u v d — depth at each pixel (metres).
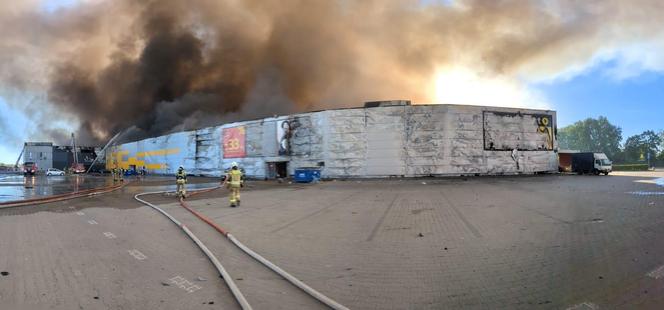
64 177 50.84
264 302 4.75
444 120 37.38
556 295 4.75
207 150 51.19
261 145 43.25
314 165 39.16
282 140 41.25
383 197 18.36
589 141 129.25
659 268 5.60
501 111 39.38
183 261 6.74
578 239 7.81
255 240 8.47
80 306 4.52
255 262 6.71
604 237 7.89
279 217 12.05
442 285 5.31
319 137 39.00
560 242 7.60
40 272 5.86
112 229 9.81
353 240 8.45
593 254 6.58
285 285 5.46
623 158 124.56
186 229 9.76
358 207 14.51
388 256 6.98
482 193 19.41
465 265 6.24
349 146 37.94
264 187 27.39
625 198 15.45
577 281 5.23
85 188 25.77
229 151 47.31
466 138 37.75
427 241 8.17
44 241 8.16
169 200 17.73
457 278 5.59
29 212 13.21
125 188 26.84
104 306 4.54
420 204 15.05
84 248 7.54
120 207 14.93
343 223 10.79
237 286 5.34
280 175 41.97
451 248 7.46
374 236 8.86
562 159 48.91
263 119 43.25
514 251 7.02
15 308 4.41
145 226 10.44
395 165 37.25
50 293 4.95
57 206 15.22
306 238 8.71
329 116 38.50
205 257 7.06
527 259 6.44
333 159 38.19
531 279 5.41
